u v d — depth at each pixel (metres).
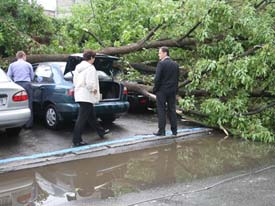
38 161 6.26
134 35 10.96
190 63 10.26
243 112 8.74
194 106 9.25
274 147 7.68
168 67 7.84
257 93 9.19
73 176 5.78
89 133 8.20
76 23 12.36
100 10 12.09
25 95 6.98
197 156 6.95
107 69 8.70
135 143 7.52
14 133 7.69
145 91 9.89
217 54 9.62
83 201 4.84
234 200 4.86
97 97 7.13
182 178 5.75
